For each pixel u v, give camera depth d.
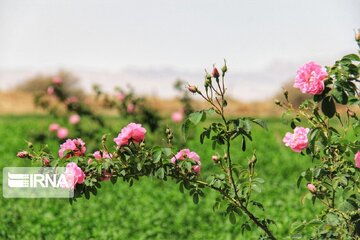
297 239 5.91
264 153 17.80
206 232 10.17
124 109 15.38
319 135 5.37
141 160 5.54
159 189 13.09
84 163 5.63
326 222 5.39
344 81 5.10
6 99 47.41
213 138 5.54
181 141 13.96
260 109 44.91
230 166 5.68
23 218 10.89
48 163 5.74
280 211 10.99
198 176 5.85
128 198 12.34
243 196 5.75
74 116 15.51
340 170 5.67
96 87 15.63
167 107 43.84
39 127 22.42
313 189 5.81
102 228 10.36
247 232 9.77
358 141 5.52
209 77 5.35
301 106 5.70
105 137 5.74
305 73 5.15
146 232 10.09
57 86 16.28
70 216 11.05
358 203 5.36
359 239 5.34
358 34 5.27
